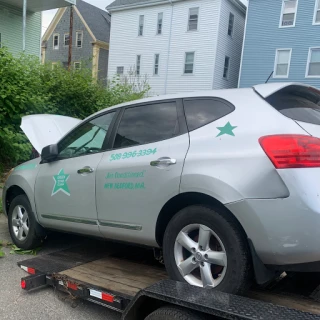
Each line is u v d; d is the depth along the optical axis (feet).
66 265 12.53
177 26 87.45
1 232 17.79
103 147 12.13
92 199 11.82
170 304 8.11
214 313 7.23
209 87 83.76
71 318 10.39
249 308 7.25
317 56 69.82
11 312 10.59
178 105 10.77
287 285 10.21
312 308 8.88
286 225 7.94
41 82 31.96
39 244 15.08
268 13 73.97
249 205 8.29
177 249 9.66
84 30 127.65
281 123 8.70
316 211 7.75
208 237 9.11
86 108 35.12
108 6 96.84
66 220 12.94
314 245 7.75
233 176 8.60
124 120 11.94
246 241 8.65
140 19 92.99
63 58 134.31
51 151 13.38
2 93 26.73
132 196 10.62
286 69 73.05
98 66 127.03
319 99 10.85
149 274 11.45
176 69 88.02
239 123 9.23
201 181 9.04
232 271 8.61
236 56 90.79
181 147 9.89
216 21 82.12
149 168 10.25
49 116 19.04
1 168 27.86
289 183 7.97
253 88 9.89
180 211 9.62
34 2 54.70
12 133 27.14
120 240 11.43
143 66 92.94
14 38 58.75
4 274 13.07
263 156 8.36
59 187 13.05
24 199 14.88
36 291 11.95
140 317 8.75
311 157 8.07
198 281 9.30
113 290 10.03
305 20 70.23
